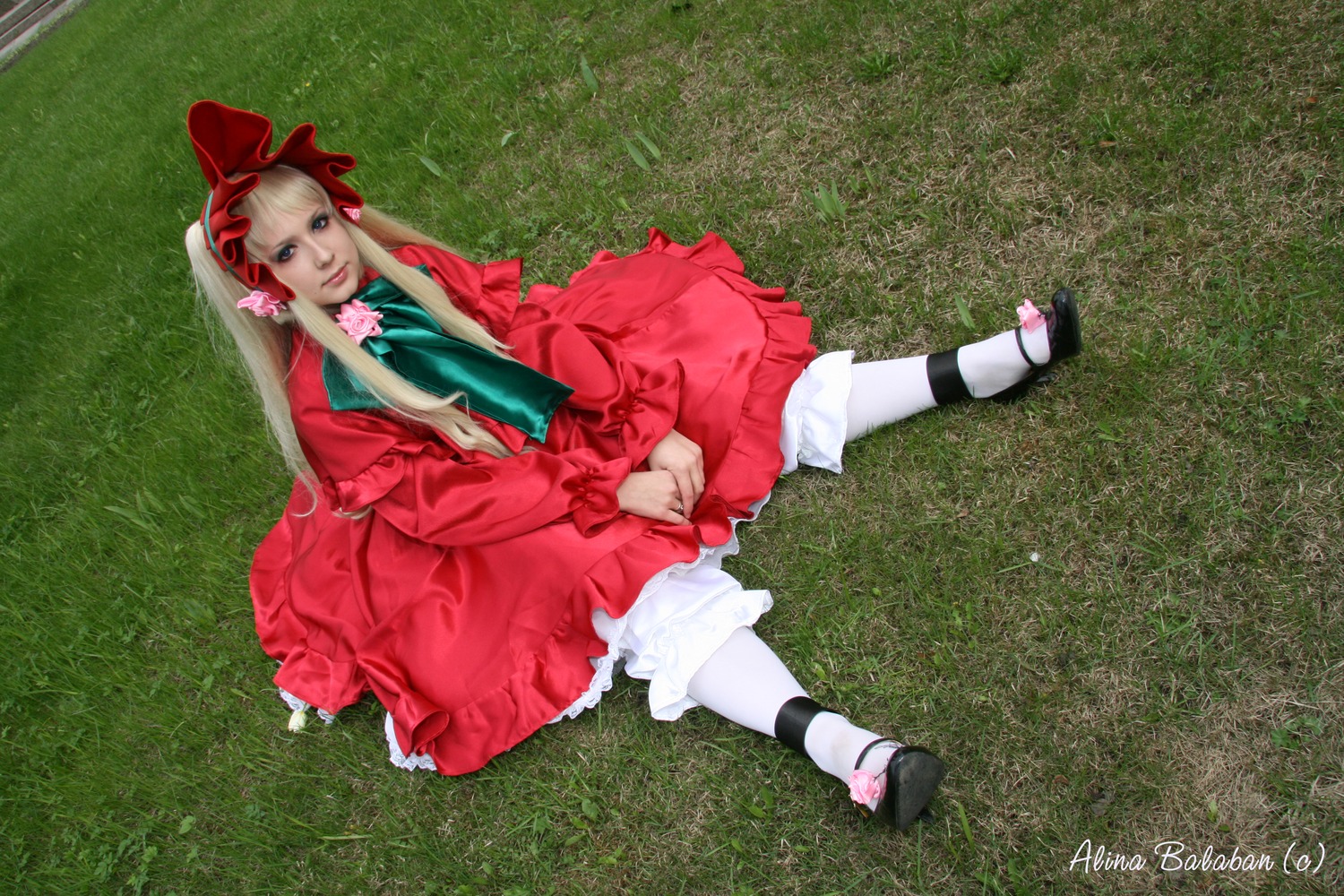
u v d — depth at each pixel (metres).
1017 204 3.00
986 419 2.62
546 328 2.46
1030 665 2.21
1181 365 2.52
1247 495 2.27
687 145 3.78
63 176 6.84
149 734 2.84
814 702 2.09
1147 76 3.09
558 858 2.27
